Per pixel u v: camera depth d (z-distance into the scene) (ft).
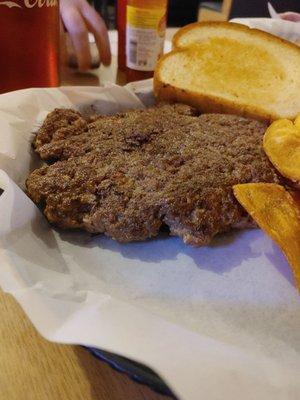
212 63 1.02
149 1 1.03
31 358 0.57
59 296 0.55
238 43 1.04
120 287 0.60
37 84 0.95
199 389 0.43
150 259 0.65
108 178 0.67
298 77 0.98
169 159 0.70
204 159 0.71
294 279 0.62
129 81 1.16
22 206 0.63
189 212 0.64
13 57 0.90
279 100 0.95
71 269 0.62
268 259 0.66
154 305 0.58
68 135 0.79
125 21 1.16
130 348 0.46
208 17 2.38
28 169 0.76
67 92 0.91
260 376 0.47
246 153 0.73
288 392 0.46
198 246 0.64
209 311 0.58
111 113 0.96
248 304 0.59
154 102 1.01
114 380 0.55
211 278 0.62
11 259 0.57
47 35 0.91
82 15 1.25
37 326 0.48
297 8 1.89
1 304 0.63
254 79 0.99
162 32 1.10
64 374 0.56
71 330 0.47
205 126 0.81
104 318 0.50
